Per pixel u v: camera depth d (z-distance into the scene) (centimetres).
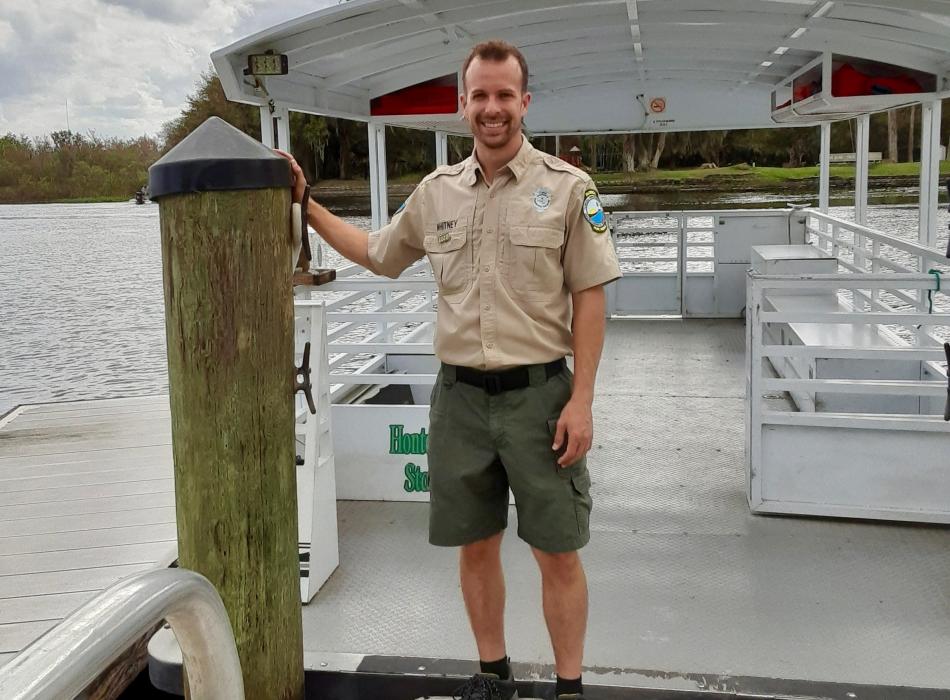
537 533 227
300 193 226
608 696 246
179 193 203
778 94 786
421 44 512
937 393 382
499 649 248
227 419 212
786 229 909
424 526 407
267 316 211
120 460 474
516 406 224
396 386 534
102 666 96
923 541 378
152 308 1109
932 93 574
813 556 366
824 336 579
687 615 321
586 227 221
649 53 677
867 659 290
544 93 857
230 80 432
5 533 373
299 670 236
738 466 479
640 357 763
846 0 429
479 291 224
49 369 843
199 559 220
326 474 356
